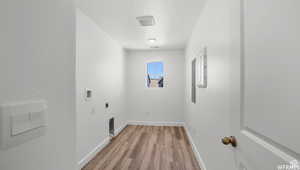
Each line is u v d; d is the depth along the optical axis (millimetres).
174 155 2564
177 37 3295
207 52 1776
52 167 535
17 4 406
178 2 1856
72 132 667
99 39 2721
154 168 2162
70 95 656
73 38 680
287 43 490
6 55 375
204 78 1855
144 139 3338
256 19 646
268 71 571
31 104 442
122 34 3092
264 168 588
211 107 1604
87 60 2322
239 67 774
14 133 384
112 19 2375
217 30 1397
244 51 745
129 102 4691
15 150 390
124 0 1827
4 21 373
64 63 615
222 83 1269
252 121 673
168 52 4543
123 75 4234
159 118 4602
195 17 2271
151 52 4598
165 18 2324
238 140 796
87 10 2094
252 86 672
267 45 577
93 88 2512
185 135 3617
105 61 2988
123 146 2943
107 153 2633
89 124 2381
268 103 569
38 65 476
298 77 451
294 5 468
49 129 520
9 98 378
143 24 2572
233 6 846
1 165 357
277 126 524
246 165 721
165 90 4570
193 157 2498
